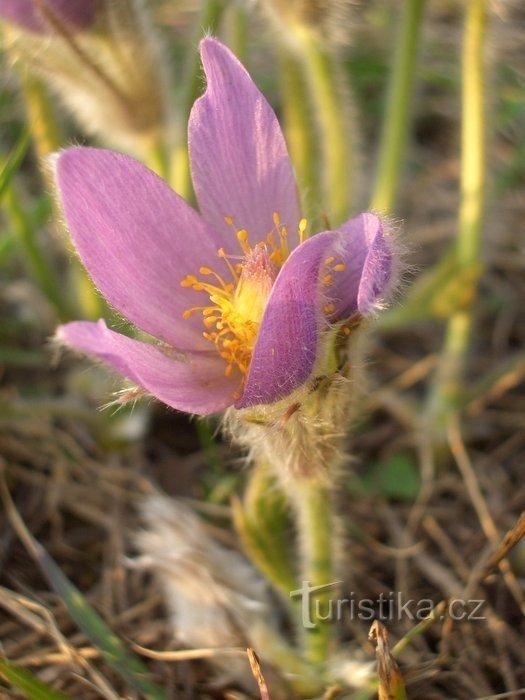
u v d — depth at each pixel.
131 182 0.16
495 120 0.27
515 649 0.20
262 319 0.14
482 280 0.30
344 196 0.24
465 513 0.24
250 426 0.17
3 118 0.30
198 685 0.19
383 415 0.26
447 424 0.25
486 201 0.24
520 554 0.21
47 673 0.20
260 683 0.17
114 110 0.22
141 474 0.25
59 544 0.23
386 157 0.25
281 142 0.16
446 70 0.32
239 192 0.16
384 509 0.24
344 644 0.21
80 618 0.19
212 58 0.16
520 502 0.23
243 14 0.25
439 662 0.19
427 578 0.22
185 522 0.22
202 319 0.16
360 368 0.16
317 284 0.15
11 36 0.21
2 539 0.23
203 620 0.20
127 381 0.16
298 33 0.22
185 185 0.24
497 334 0.28
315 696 0.19
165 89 0.23
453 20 0.32
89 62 0.21
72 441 0.25
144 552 0.22
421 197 0.32
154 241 0.16
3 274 0.29
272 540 0.19
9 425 0.25
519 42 0.28
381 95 0.33
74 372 0.26
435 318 0.27
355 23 0.23
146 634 0.21
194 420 0.26
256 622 0.20
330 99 0.23
